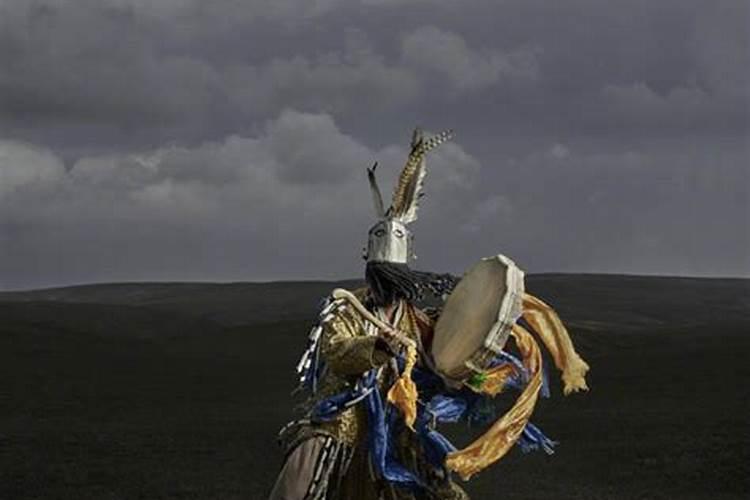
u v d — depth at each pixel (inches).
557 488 445.1
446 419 205.3
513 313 199.2
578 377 204.8
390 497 203.5
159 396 754.8
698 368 844.0
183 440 557.9
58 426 610.5
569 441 552.4
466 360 200.7
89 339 1053.2
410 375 203.2
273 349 1057.5
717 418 611.5
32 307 1400.1
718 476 468.4
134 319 1403.8
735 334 1074.1
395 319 207.8
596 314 1649.9
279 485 197.8
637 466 489.7
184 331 1371.8
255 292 1969.7
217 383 836.0
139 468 478.6
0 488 440.5
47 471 471.5
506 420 202.4
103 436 565.6
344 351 194.4
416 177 211.8
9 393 745.0
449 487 204.5
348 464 199.5
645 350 986.1
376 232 210.1
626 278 1989.4
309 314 1718.8
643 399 708.7
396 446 204.1
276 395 766.5
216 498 424.5
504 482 453.1
